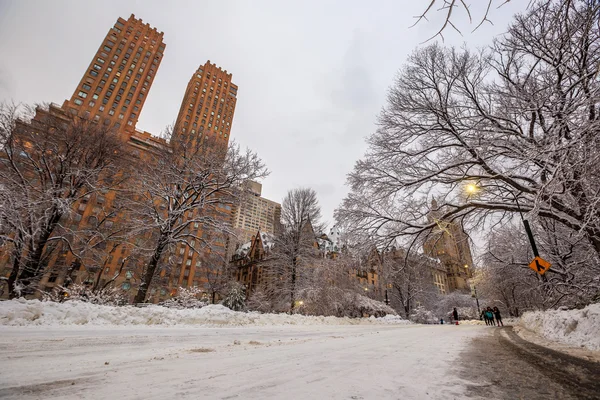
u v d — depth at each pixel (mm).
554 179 6898
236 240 19562
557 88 8555
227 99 83812
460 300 48688
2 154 14227
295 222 24953
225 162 19047
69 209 14406
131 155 18156
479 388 2406
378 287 38281
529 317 13148
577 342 6008
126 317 9211
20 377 2490
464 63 12656
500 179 10914
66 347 4320
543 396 2148
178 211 16688
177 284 48125
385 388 2389
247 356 4125
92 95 58469
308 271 23516
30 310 7496
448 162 12797
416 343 6438
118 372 2816
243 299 29031
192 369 3059
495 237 17516
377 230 13984
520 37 10414
